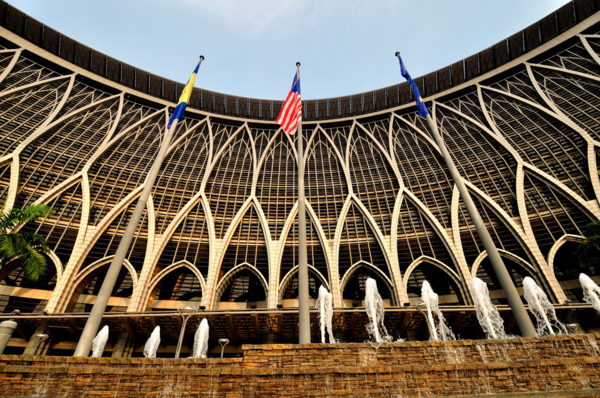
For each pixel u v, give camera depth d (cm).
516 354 784
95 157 3281
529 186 2986
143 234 3002
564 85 3488
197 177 3578
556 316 2244
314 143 4222
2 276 2416
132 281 2906
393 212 3209
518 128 3434
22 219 1653
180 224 3175
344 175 3716
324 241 3095
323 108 4519
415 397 632
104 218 2938
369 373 666
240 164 3859
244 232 3222
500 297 2642
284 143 4234
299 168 1590
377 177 3628
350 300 2902
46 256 2680
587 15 3672
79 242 2741
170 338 2547
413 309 2172
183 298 2925
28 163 2981
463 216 3044
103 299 1230
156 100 4184
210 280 2752
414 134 3956
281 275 2977
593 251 1961
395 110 4259
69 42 3941
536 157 3123
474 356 788
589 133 2988
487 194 3092
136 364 774
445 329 2384
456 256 2772
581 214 2689
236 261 2962
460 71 4200
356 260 2994
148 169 3494
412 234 3061
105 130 3653
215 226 3212
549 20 3859
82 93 3847
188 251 2998
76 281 2583
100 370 680
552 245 2620
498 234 2869
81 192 3056
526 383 639
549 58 3791
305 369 674
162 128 4000
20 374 669
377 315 2231
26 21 3800
